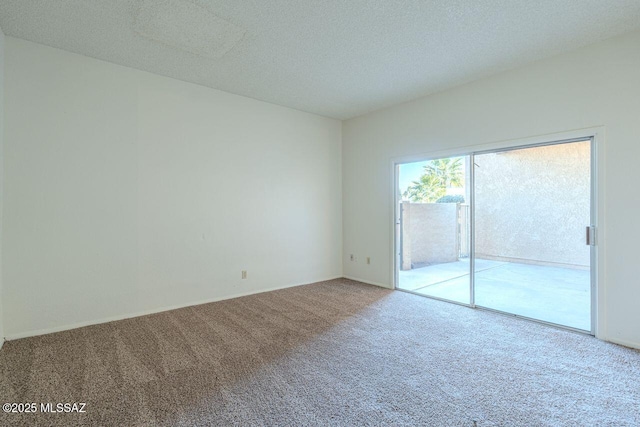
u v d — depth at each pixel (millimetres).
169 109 3711
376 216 4980
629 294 2732
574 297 3203
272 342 2820
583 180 3072
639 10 2404
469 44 2932
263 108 4551
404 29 2686
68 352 2605
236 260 4289
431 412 1845
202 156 3971
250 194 4422
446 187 4449
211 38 2840
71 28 2684
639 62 2668
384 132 4844
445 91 4062
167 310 3705
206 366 2383
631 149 2707
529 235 3492
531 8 2389
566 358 2518
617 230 2789
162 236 3674
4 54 2760
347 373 2287
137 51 3092
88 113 3199
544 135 3205
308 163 5094
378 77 3678
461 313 3621
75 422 1751
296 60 3260
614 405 1912
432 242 5047
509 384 2145
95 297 3248
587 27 2643
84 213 3182
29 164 2895
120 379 2195
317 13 2461
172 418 1785
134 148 3473
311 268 5152
